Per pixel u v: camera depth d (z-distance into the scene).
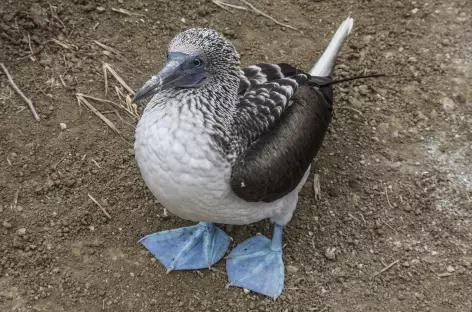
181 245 1.77
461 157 1.95
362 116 2.02
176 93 1.56
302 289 1.74
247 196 1.58
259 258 1.77
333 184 1.90
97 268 1.72
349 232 1.82
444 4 2.26
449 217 1.85
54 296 1.68
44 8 2.06
